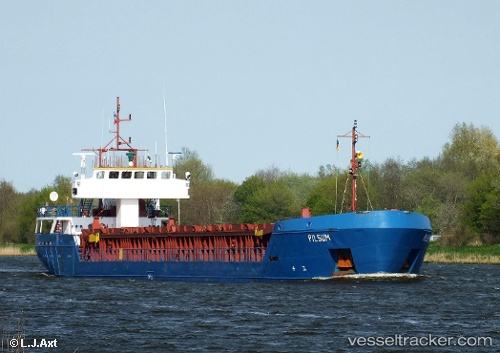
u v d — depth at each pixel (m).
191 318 167.88
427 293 195.38
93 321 167.25
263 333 151.75
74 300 199.75
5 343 146.25
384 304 180.25
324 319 164.12
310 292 197.00
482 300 185.88
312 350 138.75
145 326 160.38
